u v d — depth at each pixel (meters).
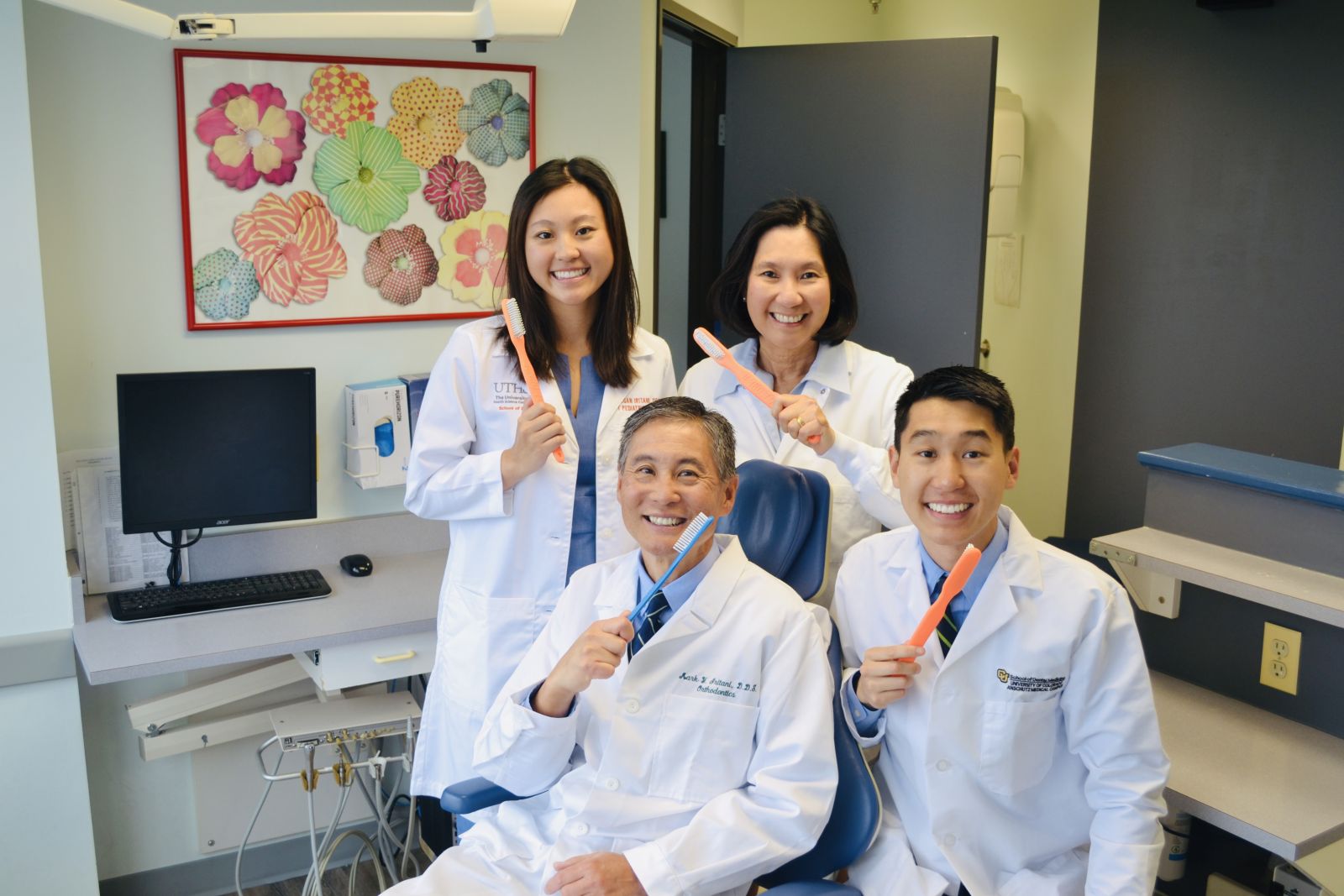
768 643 1.67
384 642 2.55
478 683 2.19
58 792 2.54
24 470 2.39
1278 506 2.06
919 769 1.65
